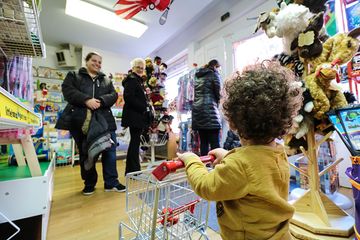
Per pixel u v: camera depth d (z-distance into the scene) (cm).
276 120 57
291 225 104
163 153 347
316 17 102
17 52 141
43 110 316
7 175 112
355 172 79
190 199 86
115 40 370
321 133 112
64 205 151
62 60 375
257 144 58
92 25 317
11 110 56
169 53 407
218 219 61
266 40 234
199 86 235
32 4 97
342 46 99
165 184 65
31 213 101
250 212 52
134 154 201
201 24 328
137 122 199
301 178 162
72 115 177
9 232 112
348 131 84
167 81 429
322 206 103
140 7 249
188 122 311
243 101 58
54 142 321
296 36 109
